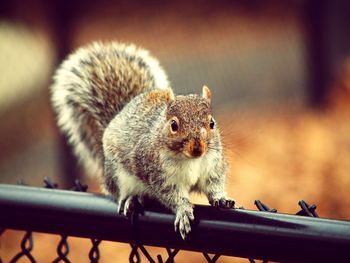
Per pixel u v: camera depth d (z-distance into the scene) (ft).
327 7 58.34
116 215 12.42
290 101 58.03
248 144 48.29
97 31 71.72
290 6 72.43
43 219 13.12
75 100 20.66
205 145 14.94
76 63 20.98
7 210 13.43
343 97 57.41
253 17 73.77
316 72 58.39
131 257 13.12
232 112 56.39
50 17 38.86
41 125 49.14
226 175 16.67
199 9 74.64
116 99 20.26
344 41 59.93
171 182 16.03
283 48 67.15
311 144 47.50
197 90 59.67
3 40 52.11
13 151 47.55
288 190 39.45
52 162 45.34
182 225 11.59
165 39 70.38
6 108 50.01
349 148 45.98
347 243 10.31
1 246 35.58
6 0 56.13
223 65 64.54
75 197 12.92
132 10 75.20
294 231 10.67
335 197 37.78
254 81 62.08
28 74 50.16
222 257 29.81
